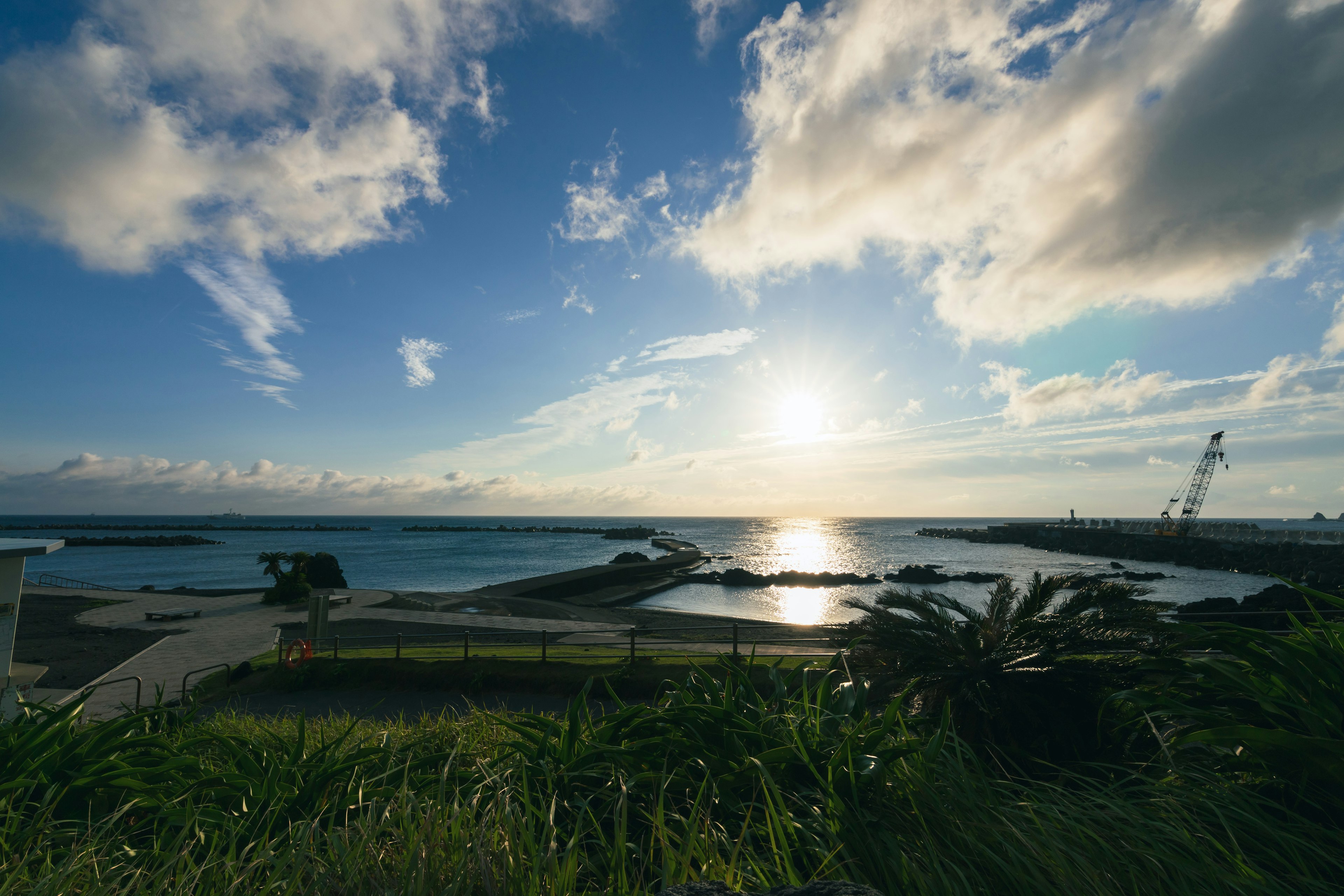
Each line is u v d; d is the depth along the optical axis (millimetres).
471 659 14281
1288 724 2422
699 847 2020
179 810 2508
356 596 33000
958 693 4566
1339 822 2158
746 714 3191
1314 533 106188
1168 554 89000
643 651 14609
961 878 1752
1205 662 2701
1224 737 2229
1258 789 2434
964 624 5195
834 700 3363
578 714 3066
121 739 3111
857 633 5340
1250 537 116938
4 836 2227
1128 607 4828
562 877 1794
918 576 60344
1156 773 2799
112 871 2070
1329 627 2607
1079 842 1933
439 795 2443
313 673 14141
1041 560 94188
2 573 7535
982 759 4012
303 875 2008
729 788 2508
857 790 2305
